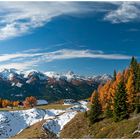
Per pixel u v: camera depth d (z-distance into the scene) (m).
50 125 140.75
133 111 112.88
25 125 158.25
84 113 136.62
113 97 120.50
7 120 158.62
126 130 100.50
